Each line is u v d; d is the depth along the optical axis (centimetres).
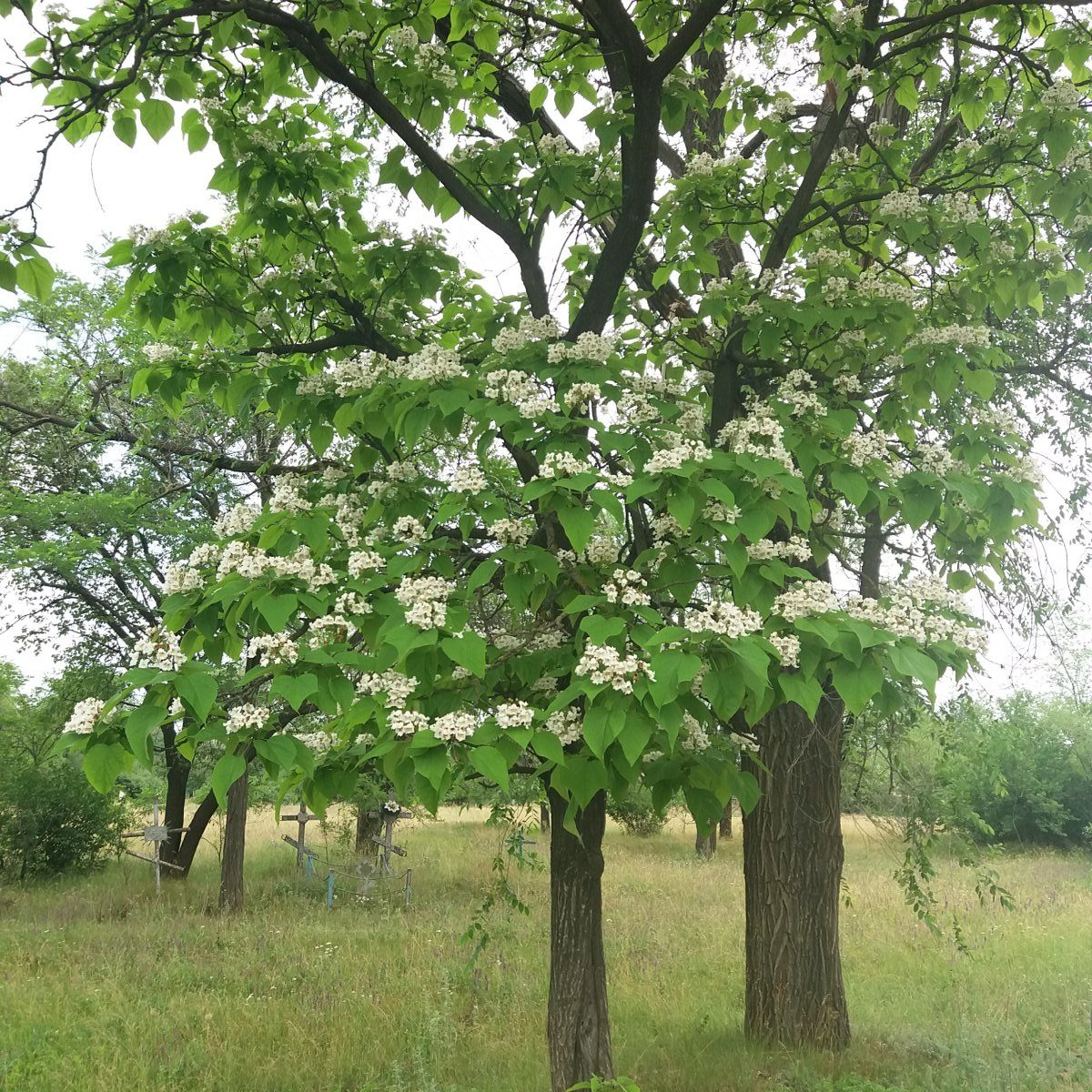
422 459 509
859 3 509
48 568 1373
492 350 476
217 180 493
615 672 280
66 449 1339
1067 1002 773
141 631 1476
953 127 669
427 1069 602
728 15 520
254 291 536
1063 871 1759
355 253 550
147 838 1418
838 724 682
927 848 670
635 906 1252
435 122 486
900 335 423
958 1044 631
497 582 455
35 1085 583
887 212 446
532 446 385
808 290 446
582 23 561
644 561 383
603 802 510
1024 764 2208
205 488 1245
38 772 1669
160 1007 749
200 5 431
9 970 874
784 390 420
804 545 374
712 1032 686
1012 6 498
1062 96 427
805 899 674
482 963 855
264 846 1962
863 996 801
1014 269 459
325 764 372
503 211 534
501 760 268
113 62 471
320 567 340
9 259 388
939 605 365
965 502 393
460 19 492
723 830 2359
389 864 1516
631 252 495
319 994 775
